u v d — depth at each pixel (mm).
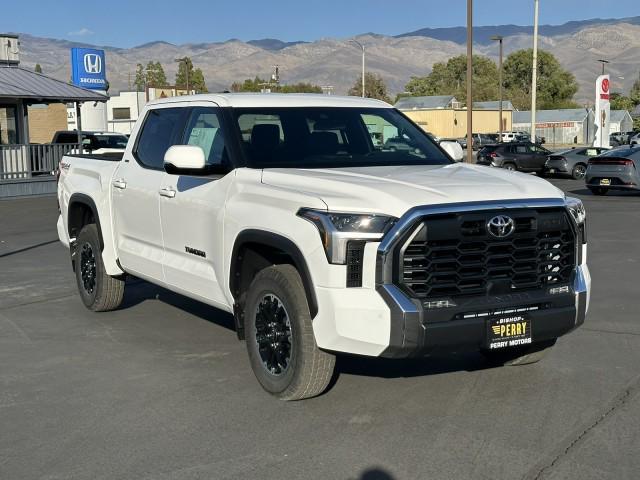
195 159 5660
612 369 6020
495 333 4820
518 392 5512
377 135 6359
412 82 154875
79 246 8117
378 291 4613
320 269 4734
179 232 6297
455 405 5270
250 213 5324
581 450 4504
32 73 25500
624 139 75375
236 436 4797
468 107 29938
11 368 6270
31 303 8703
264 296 5332
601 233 14000
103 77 37469
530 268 4949
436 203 4668
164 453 4566
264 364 5441
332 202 4773
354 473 4254
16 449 4652
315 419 5051
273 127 6047
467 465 4328
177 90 77000
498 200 4820
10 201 22766
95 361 6430
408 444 4629
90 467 4391
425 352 4684
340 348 4773
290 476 4230
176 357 6504
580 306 5137
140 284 9539
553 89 137625
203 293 6082
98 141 28328
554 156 31844
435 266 4664
